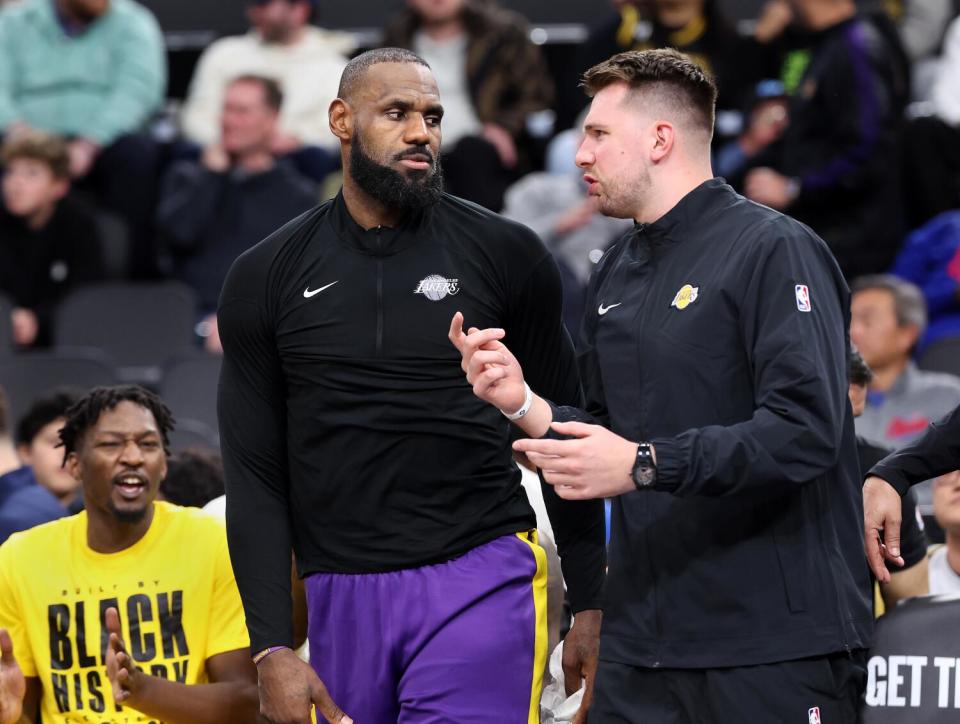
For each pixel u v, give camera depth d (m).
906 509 12.62
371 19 31.52
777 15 26.39
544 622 11.29
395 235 10.91
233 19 31.81
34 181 25.41
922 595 12.28
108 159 26.89
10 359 22.61
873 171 23.59
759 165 24.58
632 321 10.39
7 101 27.61
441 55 26.92
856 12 24.89
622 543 10.48
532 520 11.33
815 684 9.97
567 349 11.42
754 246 10.01
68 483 17.11
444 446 10.80
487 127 26.31
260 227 25.20
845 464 10.41
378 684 10.93
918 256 23.56
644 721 10.29
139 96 27.70
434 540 10.84
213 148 25.62
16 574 12.88
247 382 11.11
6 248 25.61
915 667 11.34
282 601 10.91
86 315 24.69
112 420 12.77
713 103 10.62
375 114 10.72
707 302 10.08
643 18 26.55
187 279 25.28
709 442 9.43
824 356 9.73
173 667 12.77
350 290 10.82
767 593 9.99
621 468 9.38
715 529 10.06
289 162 26.12
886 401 19.42
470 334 9.79
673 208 10.41
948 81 26.59
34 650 12.80
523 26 27.08
